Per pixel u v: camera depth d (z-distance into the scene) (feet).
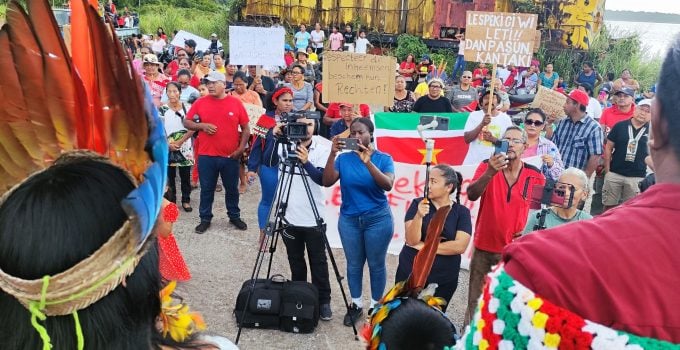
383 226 14.62
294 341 14.53
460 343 3.39
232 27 31.32
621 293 2.81
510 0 71.20
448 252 12.33
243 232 21.91
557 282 2.90
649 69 67.62
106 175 2.85
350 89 18.20
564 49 70.23
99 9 3.25
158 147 2.88
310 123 15.44
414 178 20.06
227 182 21.67
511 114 39.93
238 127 21.40
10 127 3.10
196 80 34.06
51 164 3.12
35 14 3.02
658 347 2.70
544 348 2.85
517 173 12.91
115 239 2.66
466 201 19.84
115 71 2.92
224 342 4.25
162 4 111.86
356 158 14.51
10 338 2.75
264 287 14.92
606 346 2.71
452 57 70.28
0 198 2.85
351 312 15.49
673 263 2.85
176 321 3.76
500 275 3.14
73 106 3.08
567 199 11.19
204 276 17.92
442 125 19.85
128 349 2.90
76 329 2.68
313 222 15.21
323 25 77.30
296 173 15.12
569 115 21.04
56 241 2.65
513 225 12.88
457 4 72.90
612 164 21.85
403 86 30.17
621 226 3.00
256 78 31.99
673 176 3.07
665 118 3.05
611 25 76.79
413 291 6.83
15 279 2.60
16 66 3.06
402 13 74.79
